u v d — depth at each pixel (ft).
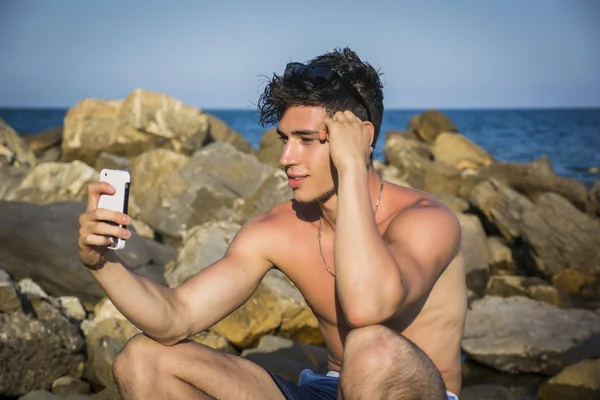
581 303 20.48
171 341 7.28
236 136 42.52
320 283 8.04
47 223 17.35
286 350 14.20
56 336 13.21
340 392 6.50
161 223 23.95
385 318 6.46
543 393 13.04
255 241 8.13
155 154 27.07
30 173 25.89
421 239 7.06
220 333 14.71
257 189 23.79
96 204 6.63
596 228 23.48
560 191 31.55
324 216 7.84
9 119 228.84
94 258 6.66
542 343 14.65
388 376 6.24
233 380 7.39
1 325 12.73
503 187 27.12
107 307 15.24
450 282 7.65
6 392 12.46
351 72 7.38
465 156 45.06
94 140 35.81
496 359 14.37
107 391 10.35
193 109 37.09
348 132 6.85
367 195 6.65
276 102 7.33
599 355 14.39
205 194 24.38
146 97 36.45
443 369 7.78
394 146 37.06
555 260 23.25
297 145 7.34
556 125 237.86
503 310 16.38
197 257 16.56
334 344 8.21
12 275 16.44
